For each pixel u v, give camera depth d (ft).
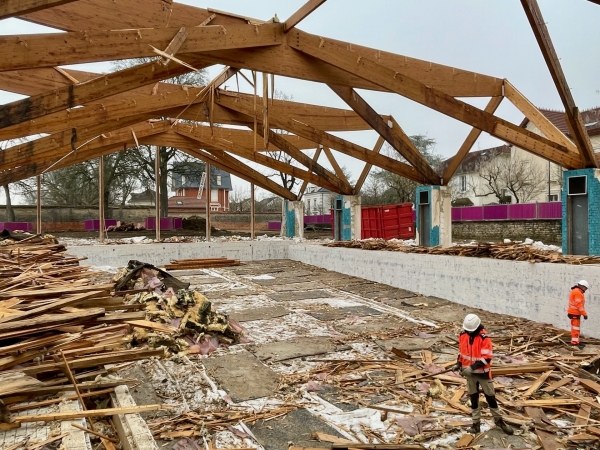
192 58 26.73
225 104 44.01
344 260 55.16
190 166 106.83
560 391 18.57
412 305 36.83
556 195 112.68
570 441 14.49
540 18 31.04
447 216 49.65
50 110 24.26
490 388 15.11
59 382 13.46
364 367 22.03
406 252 45.44
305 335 27.99
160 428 15.46
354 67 30.99
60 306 16.46
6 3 17.28
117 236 91.40
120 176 103.86
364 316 33.14
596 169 36.50
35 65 20.74
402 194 116.67
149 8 26.30
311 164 61.72
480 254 37.35
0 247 37.50
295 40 29.32
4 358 13.35
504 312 32.96
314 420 16.28
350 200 66.80
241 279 50.98
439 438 14.97
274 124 46.37
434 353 24.32
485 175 126.11
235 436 15.03
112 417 13.12
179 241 70.85
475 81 41.60
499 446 14.38
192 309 27.32
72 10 24.85
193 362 22.65
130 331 23.67
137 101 37.99
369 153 49.98
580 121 34.86
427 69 38.01
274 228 129.08
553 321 29.14
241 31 27.09
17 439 10.16
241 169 71.15
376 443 14.44
